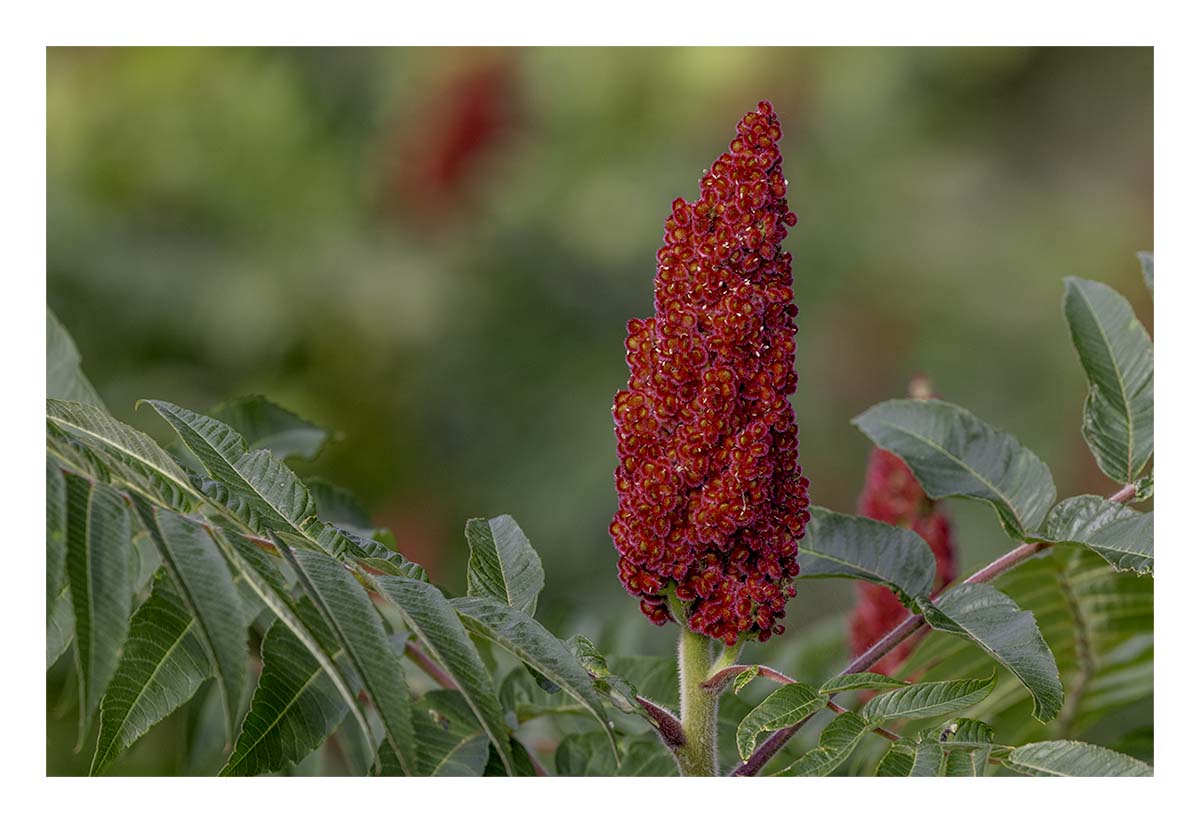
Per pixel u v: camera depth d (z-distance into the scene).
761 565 1.27
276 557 1.28
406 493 2.50
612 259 2.72
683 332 1.26
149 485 1.19
